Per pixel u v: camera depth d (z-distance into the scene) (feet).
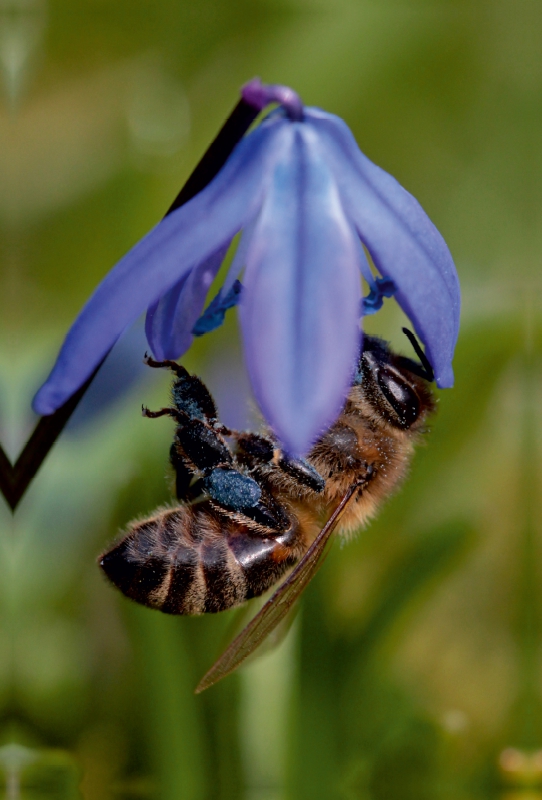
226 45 0.72
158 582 0.46
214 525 0.46
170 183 0.55
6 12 0.67
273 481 0.46
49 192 0.65
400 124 0.72
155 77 0.71
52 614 0.52
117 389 0.51
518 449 0.58
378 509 0.47
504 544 0.58
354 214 0.43
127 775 0.51
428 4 0.73
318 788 0.50
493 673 0.56
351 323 0.43
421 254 0.43
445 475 0.56
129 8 0.73
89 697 0.52
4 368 0.52
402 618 0.51
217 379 0.52
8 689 0.52
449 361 0.44
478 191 0.73
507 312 0.53
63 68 0.72
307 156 0.43
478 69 0.75
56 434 0.46
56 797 0.50
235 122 0.44
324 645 0.50
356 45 0.71
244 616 0.47
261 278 0.43
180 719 0.49
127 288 0.43
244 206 0.43
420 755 0.51
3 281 0.57
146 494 0.50
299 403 0.42
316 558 0.46
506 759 0.53
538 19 0.75
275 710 0.50
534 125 0.74
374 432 0.46
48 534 0.52
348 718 0.50
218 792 0.50
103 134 0.69
